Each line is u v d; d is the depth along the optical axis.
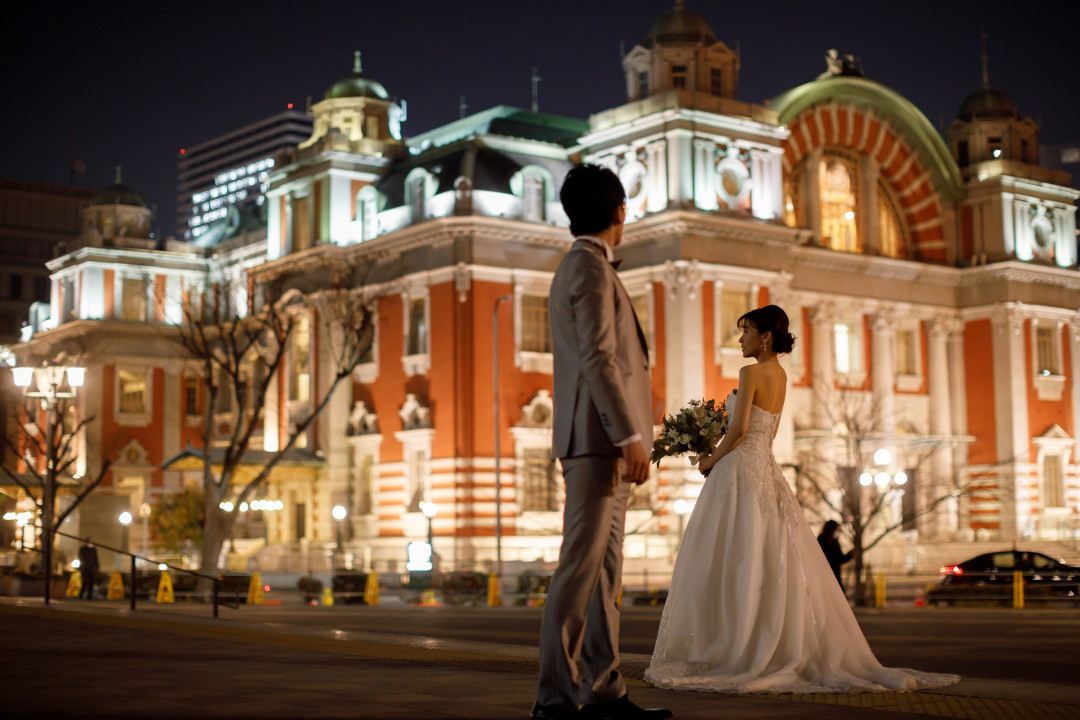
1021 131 65.12
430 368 52.94
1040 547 58.44
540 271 53.72
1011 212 62.75
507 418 52.38
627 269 52.56
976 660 14.66
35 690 8.38
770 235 53.12
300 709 7.44
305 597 41.16
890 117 61.03
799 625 9.01
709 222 50.91
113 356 68.38
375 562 53.34
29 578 30.98
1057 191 64.75
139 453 68.62
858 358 58.91
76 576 42.41
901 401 60.34
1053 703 8.33
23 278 114.81
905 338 61.75
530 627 24.80
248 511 63.81
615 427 7.02
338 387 56.84
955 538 60.56
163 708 7.49
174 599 39.91
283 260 58.78
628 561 48.91
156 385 69.69
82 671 9.66
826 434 54.78
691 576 9.25
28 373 32.16
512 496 52.00
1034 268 62.25
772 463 9.41
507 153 55.06
